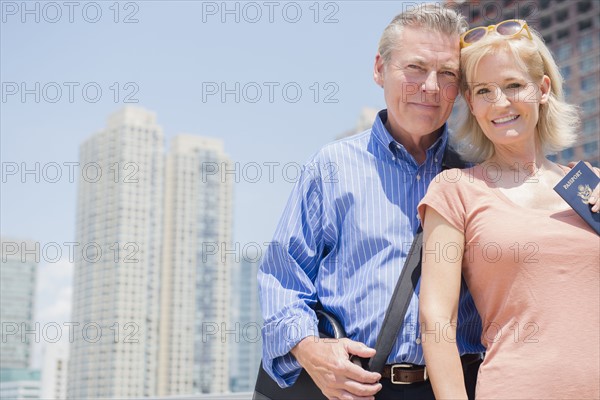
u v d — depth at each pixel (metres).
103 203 92.69
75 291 94.88
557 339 1.62
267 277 2.09
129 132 92.50
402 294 1.90
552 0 74.88
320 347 1.85
